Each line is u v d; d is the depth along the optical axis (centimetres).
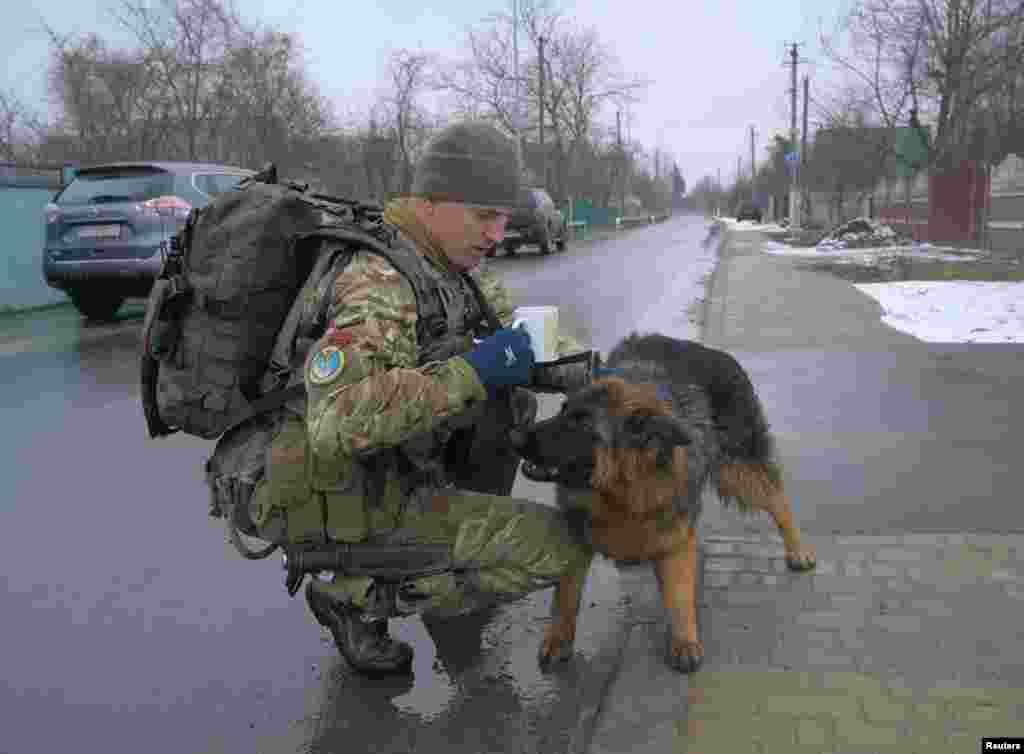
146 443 635
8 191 1345
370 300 252
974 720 270
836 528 426
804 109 4600
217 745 287
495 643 349
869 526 427
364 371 244
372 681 323
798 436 572
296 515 271
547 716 298
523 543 289
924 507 447
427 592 288
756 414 385
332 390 242
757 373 760
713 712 281
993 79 1981
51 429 672
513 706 304
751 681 298
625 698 293
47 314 1318
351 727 296
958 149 2334
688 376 356
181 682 325
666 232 4734
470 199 279
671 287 1513
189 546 451
